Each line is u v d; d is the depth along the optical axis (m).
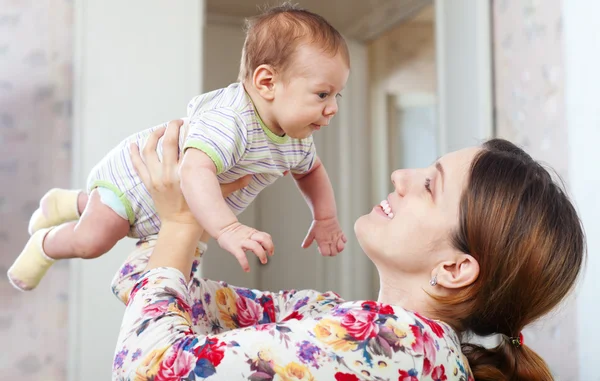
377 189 4.49
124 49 2.67
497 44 2.98
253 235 1.00
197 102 1.20
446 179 1.05
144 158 1.07
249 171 1.21
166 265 0.99
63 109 2.67
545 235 0.98
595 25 2.40
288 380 0.85
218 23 4.34
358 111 4.46
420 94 4.58
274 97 1.18
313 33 1.19
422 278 1.06
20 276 1.25
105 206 1.17
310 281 4.43
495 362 1.03
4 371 2.55
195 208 1.01
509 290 0.99
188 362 0.86
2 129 2.62
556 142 2.59
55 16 2.68
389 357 0.86
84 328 2.54
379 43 4.50
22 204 2.62
